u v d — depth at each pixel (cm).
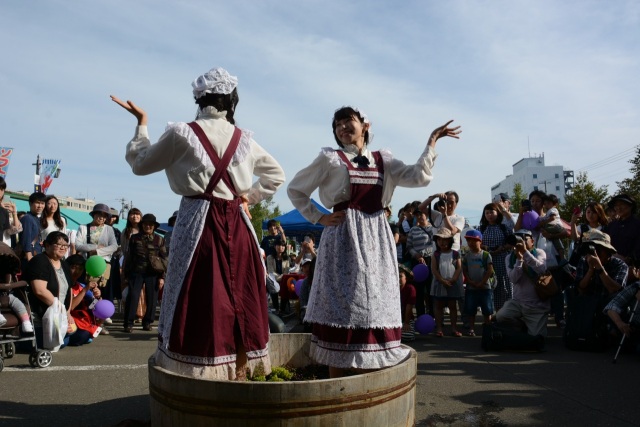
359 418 285
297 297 961
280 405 267
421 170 356
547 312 710
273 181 347
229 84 330
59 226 820
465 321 819
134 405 427
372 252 350
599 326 648
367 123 376
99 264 693
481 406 430
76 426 377
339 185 356
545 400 445
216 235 311
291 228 1833
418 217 880
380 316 343
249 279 322
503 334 652
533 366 572
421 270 774
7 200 866
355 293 341
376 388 291
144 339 759
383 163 372
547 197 900
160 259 842
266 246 1071
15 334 586
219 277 309
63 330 646
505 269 830
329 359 343
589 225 839
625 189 2241
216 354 299
